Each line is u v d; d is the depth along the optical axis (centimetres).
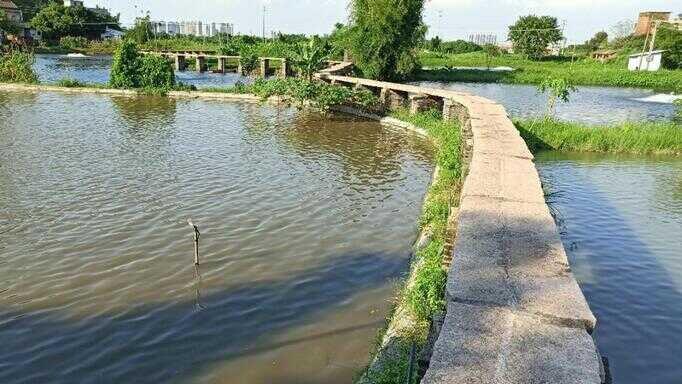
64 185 1298
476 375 356
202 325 717
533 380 351
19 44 6400
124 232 1018
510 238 609
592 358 379
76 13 8250
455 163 1389
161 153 1658
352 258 943
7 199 1188
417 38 4316
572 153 1944
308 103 2739
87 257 905
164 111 2503
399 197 1310
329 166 1588
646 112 3231
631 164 1773
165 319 729
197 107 2661
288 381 611
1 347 658
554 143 1984
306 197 1278
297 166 1569
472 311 441
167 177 1397
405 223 1128
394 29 4106
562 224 1178
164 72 3181
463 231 629
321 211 1183
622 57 7019
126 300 773
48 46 7312
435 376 354
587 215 1243
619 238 1099
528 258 552
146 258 909
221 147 1773
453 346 390
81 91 3053
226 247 966
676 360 686
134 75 3158
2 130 1930
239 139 1916
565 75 5234
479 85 4812
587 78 5169
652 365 675
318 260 930
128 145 1752
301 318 744
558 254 564
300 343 684
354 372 626
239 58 4722
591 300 838
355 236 1045
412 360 458
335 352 666
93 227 1038
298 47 3394
